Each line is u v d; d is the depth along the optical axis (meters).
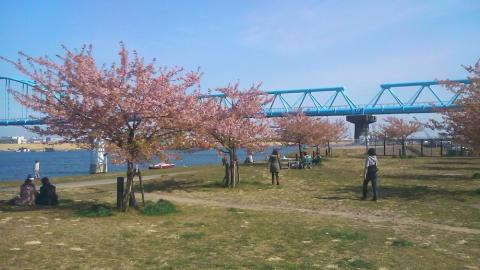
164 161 15.64
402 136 60.66
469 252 9.49
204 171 33.81
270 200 18.67
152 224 12.58
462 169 34.44
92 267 8.02
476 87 19.58
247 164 41.56
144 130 15.31
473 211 15.05
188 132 16.66
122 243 10.02
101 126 14.60
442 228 12.30
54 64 14.45
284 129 42.06
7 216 13.80
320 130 43.47
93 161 40.03
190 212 14.98
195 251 9.30
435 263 8.59
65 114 14.43
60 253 8.99
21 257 8.60
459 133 20.17
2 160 102.94
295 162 38.19
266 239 10.58
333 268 8.12
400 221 13.42
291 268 8.01
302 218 13.84
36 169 40.12
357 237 10.81
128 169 15.04
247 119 24.77
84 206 16.41
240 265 8.20
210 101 21.70
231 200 18.77
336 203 17.50
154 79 14.58
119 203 15.45
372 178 18.14
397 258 8.90
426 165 39.44
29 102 14.59
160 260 8.53
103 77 14.27
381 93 101.44
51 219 13.27
